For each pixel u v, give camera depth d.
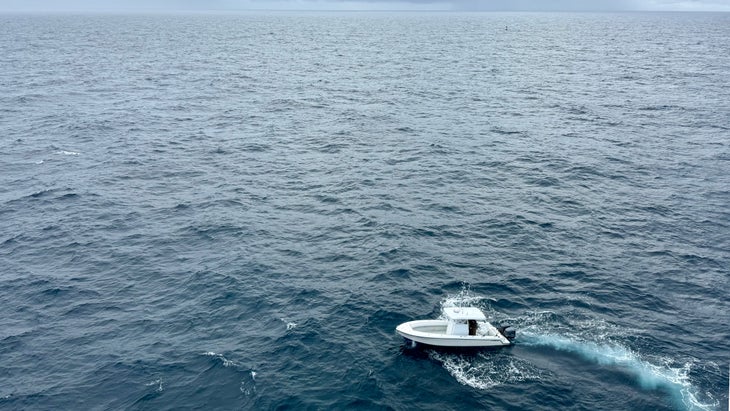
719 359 34.97
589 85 131.62
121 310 40.78
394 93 123.19
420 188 64.25
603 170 69.00
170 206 59.25
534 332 37.62
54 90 122.00
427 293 42.41
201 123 94.38
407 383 32.88
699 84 130.62
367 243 50.81
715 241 50.34
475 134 86.56
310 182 66.62
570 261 47.09
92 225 54.59
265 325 38.62
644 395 31.89
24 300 42.03
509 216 56.25
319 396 31.73
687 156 73.88
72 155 75.62
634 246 49.62
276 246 50.31
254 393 32.00
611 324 38.50
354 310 40.19
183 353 35.78
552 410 30.86
